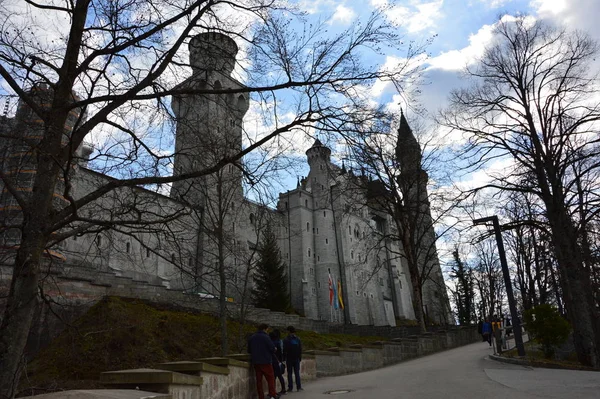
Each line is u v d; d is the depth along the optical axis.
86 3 8.50
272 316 37.97
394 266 93.69
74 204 7.25
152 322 24.00
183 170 10.57
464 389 9.43
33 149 7.54
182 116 10.12
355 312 75.69
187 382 6.55
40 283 7.91
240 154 8.95
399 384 11.14
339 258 78.69
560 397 7.86
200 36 9.80
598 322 20.98
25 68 7.75
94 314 23.00
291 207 80.81
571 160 19.73
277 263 51.66
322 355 15.80
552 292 39.88
